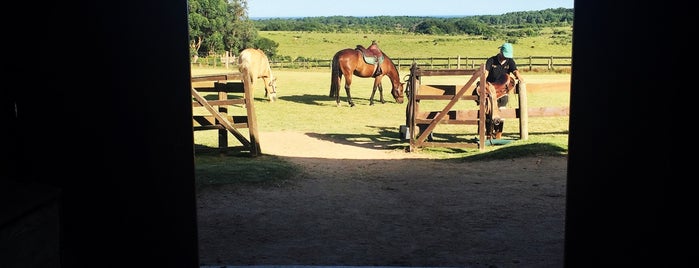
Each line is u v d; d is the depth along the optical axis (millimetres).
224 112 8805
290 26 103000
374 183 6387
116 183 2420
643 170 2201
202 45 55969
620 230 2256
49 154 2344
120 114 2385
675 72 2123
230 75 8258
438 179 6574
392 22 171250
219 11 56625
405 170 7211
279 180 6375
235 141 9891
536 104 14953
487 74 9609
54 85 2320
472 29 93312
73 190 2381
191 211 2504
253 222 4742
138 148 2418
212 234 4395
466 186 6152
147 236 2475
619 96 2199
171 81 2404
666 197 2182
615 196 2248
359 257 3830
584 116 2254
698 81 2096
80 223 2404
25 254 1954
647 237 2223
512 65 9539
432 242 4168
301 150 9023
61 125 2342
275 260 3770
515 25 128625
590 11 2197
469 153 8578
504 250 3957
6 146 2285
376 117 13539
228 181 6164
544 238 4230
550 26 119250
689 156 2137
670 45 2117
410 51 58969
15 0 2254
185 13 2387
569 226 2326
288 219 4836
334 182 6422
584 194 2289
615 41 2182
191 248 2520
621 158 2225
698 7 2070
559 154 7887
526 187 6023
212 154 8406
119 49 2352
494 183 6285
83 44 2324
